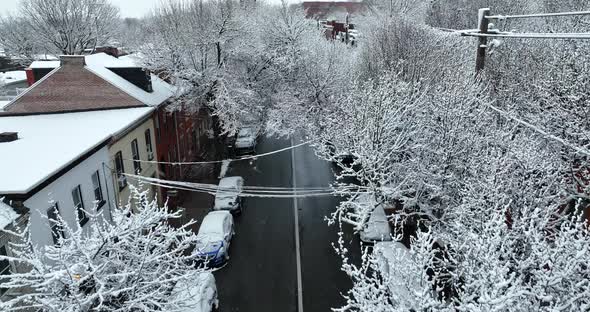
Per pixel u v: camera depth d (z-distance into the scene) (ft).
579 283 21.97
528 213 34.83
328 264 64.13
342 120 76.18
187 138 108.68
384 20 106.01
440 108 53.21
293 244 70.38
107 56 93.66
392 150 59.88
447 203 52.29
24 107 75.77
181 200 88.38
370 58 93.40
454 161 52.06
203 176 101.86
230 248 69.21
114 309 32.17
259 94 113.09
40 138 60.23
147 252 33.30
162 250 35.73
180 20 98.58
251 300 55.98
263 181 98.43
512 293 20.56
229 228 70.03
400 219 69.62
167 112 91.50
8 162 49.85
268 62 111.65
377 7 179.01
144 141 77.71
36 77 87.81
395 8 144.77
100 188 59.82
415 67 73.20
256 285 59.21
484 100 53.01
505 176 38.24
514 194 38.29
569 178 45.88
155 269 35.65
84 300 28.37
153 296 32.76
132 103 78.48
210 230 66.13
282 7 119.03
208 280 50.49
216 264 62.64
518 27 94.02
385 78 68.90
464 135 50.85
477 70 43.11
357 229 58.23
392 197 59.11
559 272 22.00
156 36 99.35
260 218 80.18
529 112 54.39
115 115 74.13
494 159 39.19
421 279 24.77
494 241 23.68
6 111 75.51
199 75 94.58
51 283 29.78
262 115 114.01
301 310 53.78
